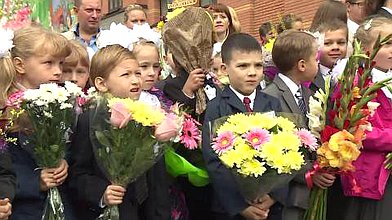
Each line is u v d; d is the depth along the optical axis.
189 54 3.96
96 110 2.96
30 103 2.89
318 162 3.26
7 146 2.96
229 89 3.53
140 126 2.87
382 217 3.47
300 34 3.84
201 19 4.01
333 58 4.41
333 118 3.27
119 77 3.25
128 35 4.11
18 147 3.03
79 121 3.15
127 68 3.27
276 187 3.10
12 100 2.89
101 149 2.94
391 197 3.48
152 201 3.27
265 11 10.33
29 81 3.21
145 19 6.70
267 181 2.99
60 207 3.03
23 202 3.02
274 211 3.32
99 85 3.32
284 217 3.38
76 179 3.10
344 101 3.22
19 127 2.98
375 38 3.58
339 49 4.41
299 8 9.35
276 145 2.92
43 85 2.94
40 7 9.98
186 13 4.03
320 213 3.44
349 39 4.90
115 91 3.26
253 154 2.92
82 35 5.78
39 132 2.93
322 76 4.26
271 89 3.75
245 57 3.46
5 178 2.93
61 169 3.04
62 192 3.18
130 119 2.84
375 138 3.37
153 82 3.98
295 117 3.37
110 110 2.87
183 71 4.04
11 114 2.85
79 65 3.78
